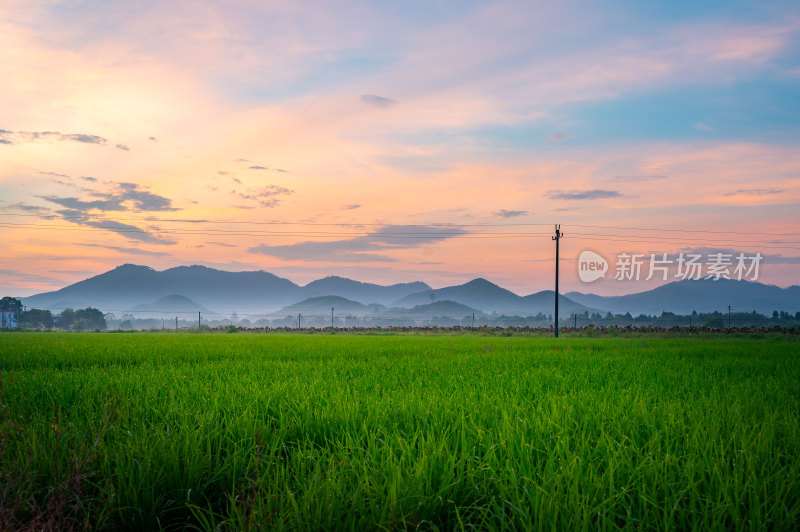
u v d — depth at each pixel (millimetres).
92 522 3299
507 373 9180
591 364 11383
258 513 2830
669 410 5258
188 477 3605
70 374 9062
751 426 4766
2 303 95750
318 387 7117
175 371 9789
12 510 2775
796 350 16891
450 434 4617
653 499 3111
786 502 3188
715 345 20734
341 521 3047
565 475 3391
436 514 3209
